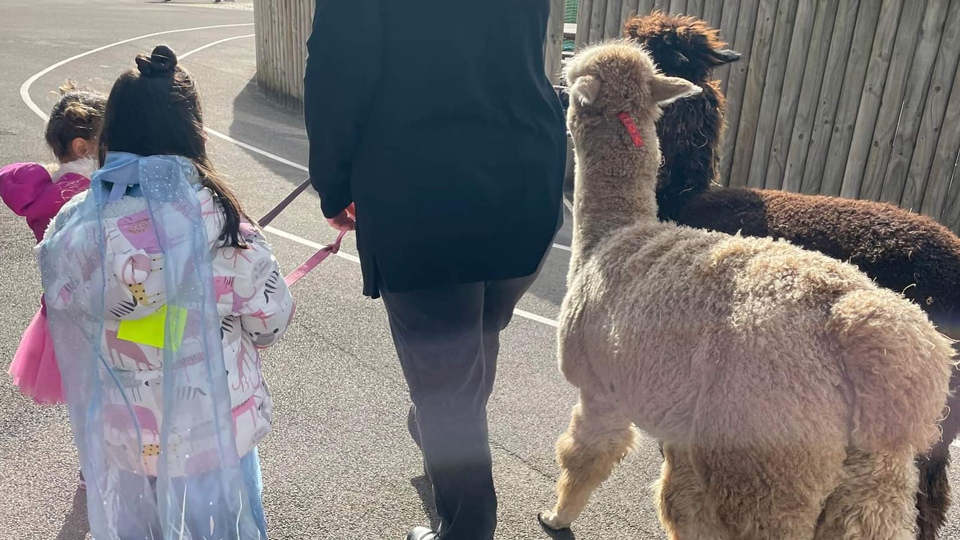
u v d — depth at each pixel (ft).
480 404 7.87
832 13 18.21
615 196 8.84
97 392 6.36
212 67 46.88
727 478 6.47
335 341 14.14
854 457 6.33
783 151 19.79
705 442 6.57
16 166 9.22
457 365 7.59
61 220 6.31
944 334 8.38
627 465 11.10
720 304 6.64
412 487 10.19
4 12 67.51
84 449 6.44
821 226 9.15
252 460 7.50
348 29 6.64
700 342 6.65
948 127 17.15
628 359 7.27
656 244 7.70
